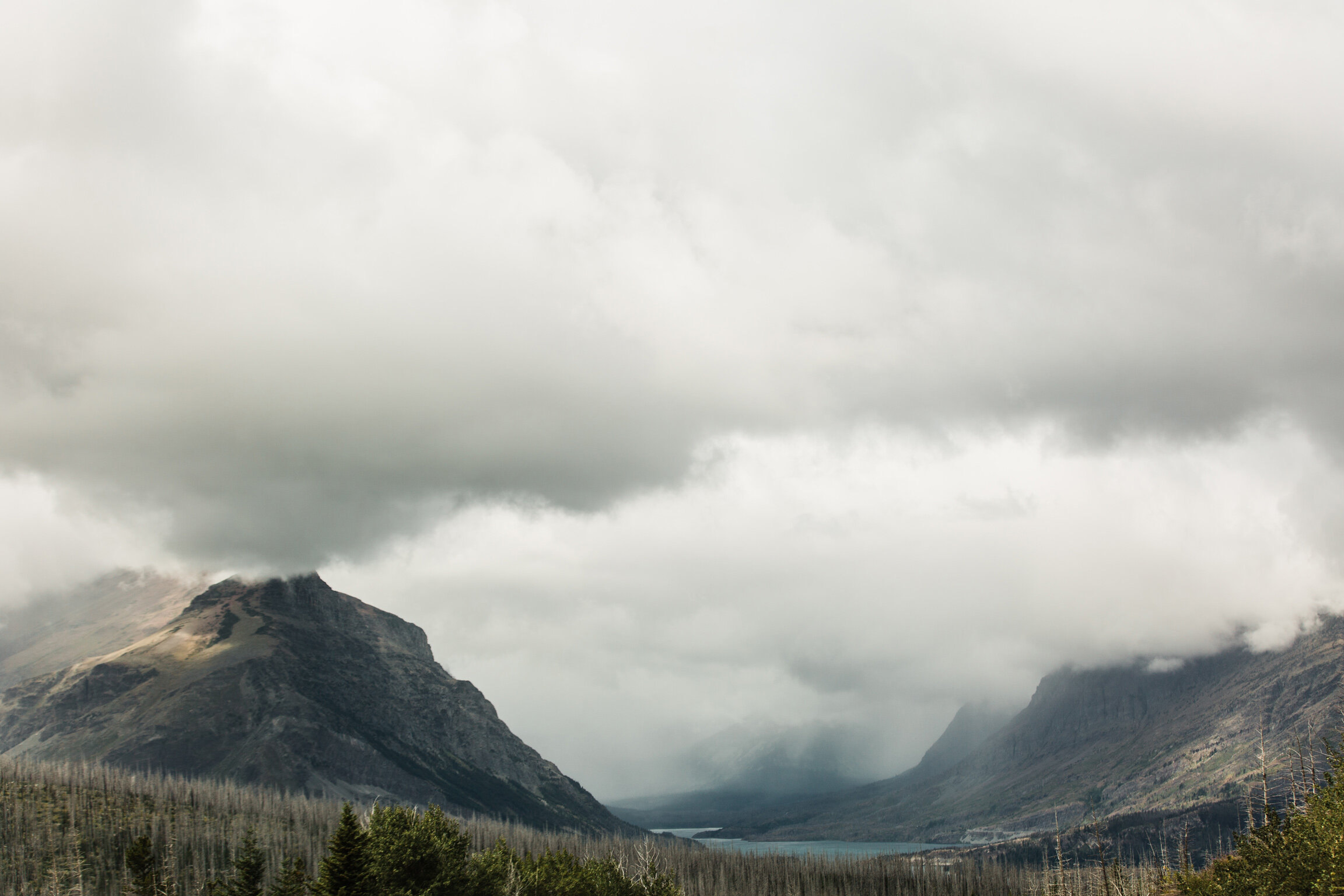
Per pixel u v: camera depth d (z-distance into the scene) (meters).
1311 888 103.00
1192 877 139.75
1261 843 121.31
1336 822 105.25
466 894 129.75
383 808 134.38
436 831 135.25
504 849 151.12
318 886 120.75
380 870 124.69
